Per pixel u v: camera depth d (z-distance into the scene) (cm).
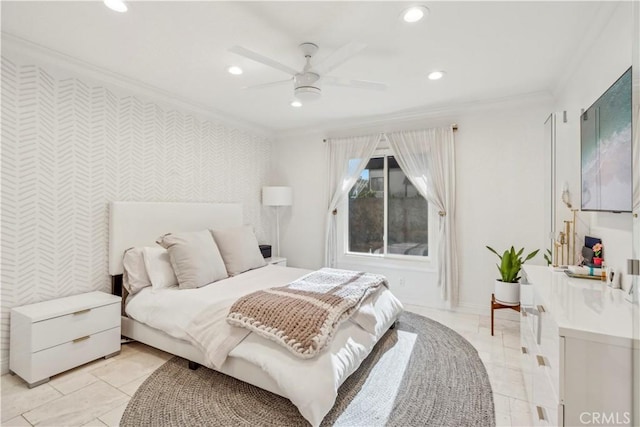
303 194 487
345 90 323
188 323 235
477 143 365
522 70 274
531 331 198
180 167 362
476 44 230
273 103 366
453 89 319
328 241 452
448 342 290
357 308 234
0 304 231
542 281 197
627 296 163
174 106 355
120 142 304
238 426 180
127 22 205
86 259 279
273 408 194
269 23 205
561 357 123
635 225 140
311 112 398
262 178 487
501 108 352
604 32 200
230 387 216
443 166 378
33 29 214
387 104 366
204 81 302
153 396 207
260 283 297
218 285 287
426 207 407
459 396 208
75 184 272
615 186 171
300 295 230
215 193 407
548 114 331
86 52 246
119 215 292
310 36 220
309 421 168
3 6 188
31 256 247
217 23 206
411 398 206
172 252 287
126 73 285
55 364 225
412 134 396
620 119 165
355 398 205
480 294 366
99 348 251
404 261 413
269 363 187
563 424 123
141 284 282
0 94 229
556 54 244
